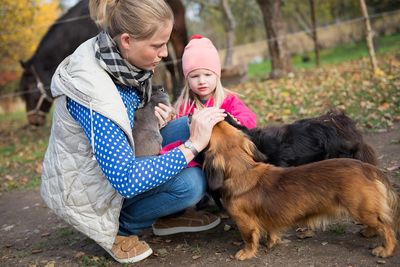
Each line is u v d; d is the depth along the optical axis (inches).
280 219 121.3
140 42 108.4
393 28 829.2
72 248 155.9
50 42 365.1
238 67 554.3
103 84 111.8
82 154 119.4
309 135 142.7
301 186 119.3
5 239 175.0
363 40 872.3
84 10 354.9
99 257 143.3
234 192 124.0
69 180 120.6
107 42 112.0
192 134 120.1
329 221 121.2
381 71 386.6
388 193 116.9
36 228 182.1
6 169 293.4
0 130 504.1
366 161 143.8
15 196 232.7
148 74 119.1
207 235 149.3
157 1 108.6
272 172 125.0
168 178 116.3
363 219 114.6
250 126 160.9
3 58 592.4
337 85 372.5
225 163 123.9
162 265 132.8
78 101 111.7
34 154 323.0
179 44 395.5
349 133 143.3
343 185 115.0
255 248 127.6
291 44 1018.1
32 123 380.5
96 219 125.0
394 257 117.3
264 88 443.5
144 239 153.9
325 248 127.6
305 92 373.7
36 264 147.1
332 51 882.8
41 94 373.1
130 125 120.0
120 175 110.4
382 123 243.6
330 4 953.5
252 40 1221.7
